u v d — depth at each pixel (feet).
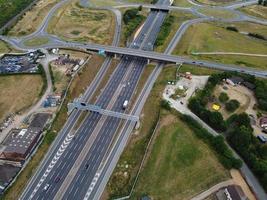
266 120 623.77
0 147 586.45
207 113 627.05
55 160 568.41
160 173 538.06
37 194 515.91
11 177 532.32
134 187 519.60
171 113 652.48
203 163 551.59
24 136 590.55
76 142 602.44
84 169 554.46
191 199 498.28
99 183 532.73
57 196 513.45
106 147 594.24
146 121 650.43
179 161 556.51
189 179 527.40
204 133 599.98
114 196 511.40
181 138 597.93
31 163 559.38
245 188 513.04
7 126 628.28
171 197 502.38
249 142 571.28
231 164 540.11
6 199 505.66
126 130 627.46
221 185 517.14
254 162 532.73
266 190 505.66
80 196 513.86
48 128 620.90
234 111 654.53
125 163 565.94
